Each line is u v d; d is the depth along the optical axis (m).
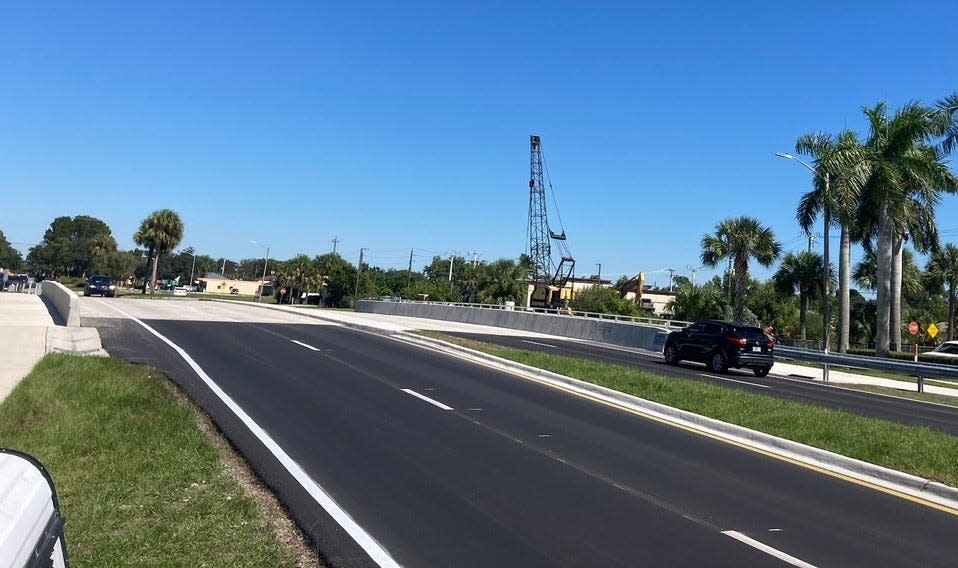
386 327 30.28
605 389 14.63
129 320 26.30
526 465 8.64
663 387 14.77
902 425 12.43
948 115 33.09
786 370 27.83
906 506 7.72
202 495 6.65
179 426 9.07
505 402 13.16
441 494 7.32
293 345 21.19
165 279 158.75
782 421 11.63
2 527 2.55
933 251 38.38
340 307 97.06
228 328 25.59
